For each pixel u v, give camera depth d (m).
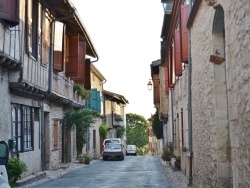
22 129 15.04
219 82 8.27
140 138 86.50
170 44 23.73
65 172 19.97
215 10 7.79
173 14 19.12
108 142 37.12
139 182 15.48
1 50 12.20
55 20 19.17
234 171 6.36
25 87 14.23
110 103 50.47
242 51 5.68
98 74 41.38
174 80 21.81
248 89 5.44
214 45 8.28
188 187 12.85
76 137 27.77
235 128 6.23
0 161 5.11
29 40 15.48
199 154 10.87
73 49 22.94
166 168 22.47
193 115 12.08
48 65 18.42
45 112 19.39
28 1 15.30
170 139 26.81
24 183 14.04
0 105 12.67
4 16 12.06
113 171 20.91
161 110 30.48
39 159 17.44
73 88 25.30
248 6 5.31
